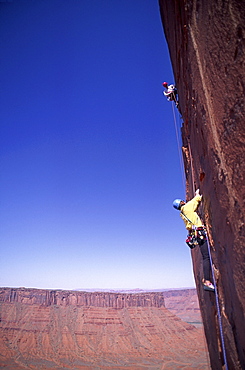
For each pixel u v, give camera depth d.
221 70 2.45
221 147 2.59
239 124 2.19
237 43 2.11
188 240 4.40
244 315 2.43
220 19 2.34
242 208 2.25
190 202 4.64
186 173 7.64
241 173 2.22
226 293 3.24
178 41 4.50
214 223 3.52
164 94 8.12
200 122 3.51
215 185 3.04
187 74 4.19
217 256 3.59
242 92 2.10
